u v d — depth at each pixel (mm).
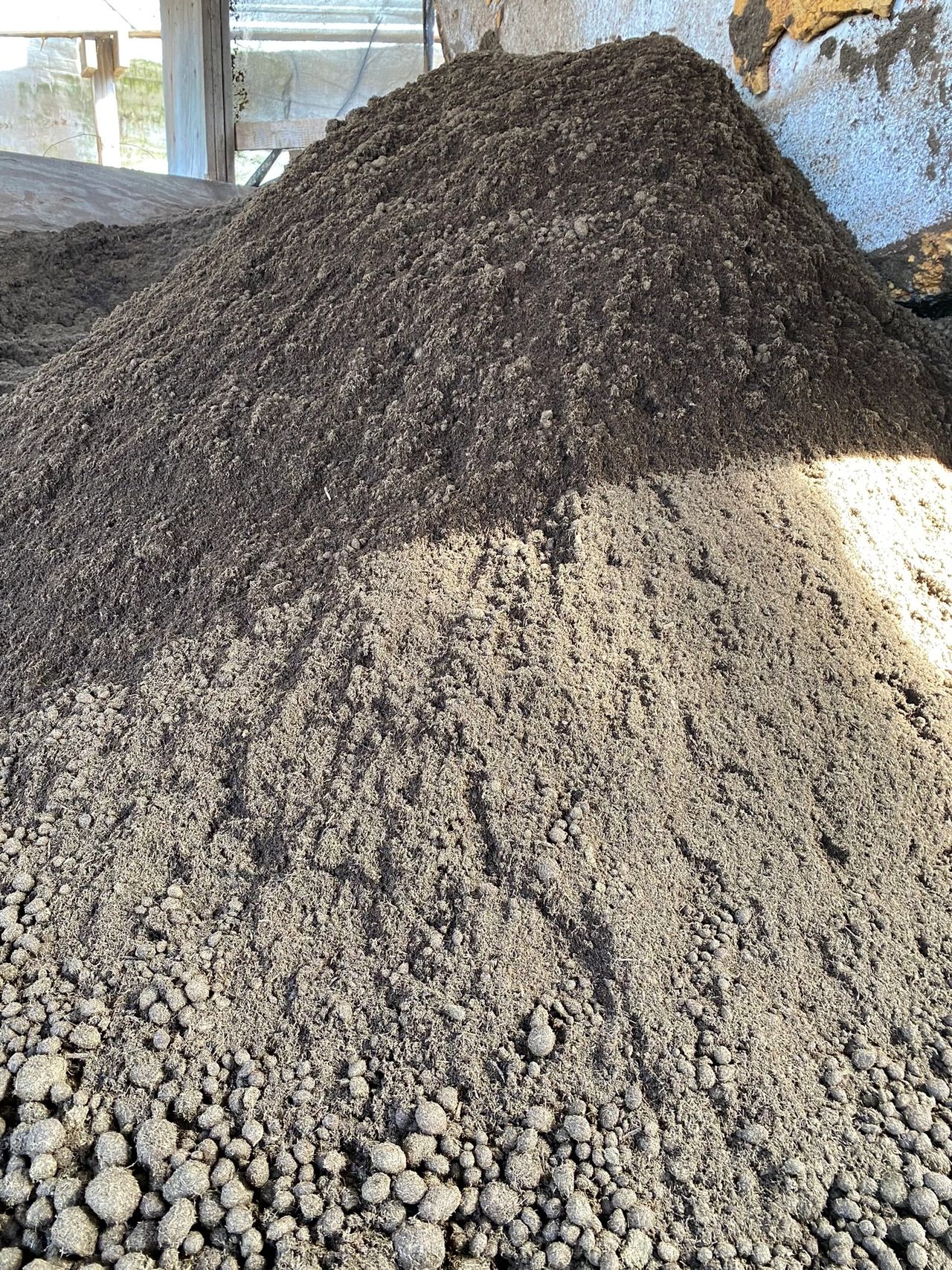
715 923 1332
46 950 1298
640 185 2105
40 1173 1058
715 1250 1050
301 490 1855
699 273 1966
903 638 1721
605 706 1501
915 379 2160
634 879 1348
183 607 1768
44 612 1843
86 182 4781
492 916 1304
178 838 1416
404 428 1847
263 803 1439
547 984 1261
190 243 4285
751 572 1698
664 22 3229
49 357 3266
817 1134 1144
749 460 1834
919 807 1497
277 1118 1135
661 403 1843
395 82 7250
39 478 2064
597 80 2375
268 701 1552
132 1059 1165
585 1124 1133
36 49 9219
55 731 1620
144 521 1906
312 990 1249
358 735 1479
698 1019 1230
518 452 1759
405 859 1351
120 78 9609
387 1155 1087
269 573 1744
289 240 2314
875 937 1340
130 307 2561
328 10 6785
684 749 1498
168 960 1271
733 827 1429
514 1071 1173
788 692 1583
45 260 4066
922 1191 1091
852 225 2580
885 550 1859
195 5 6000
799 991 1278
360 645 1566
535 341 1894
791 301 2025
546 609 1586
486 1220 1070
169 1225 1022
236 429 1964
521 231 2068
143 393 2143
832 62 2539
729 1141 1138
